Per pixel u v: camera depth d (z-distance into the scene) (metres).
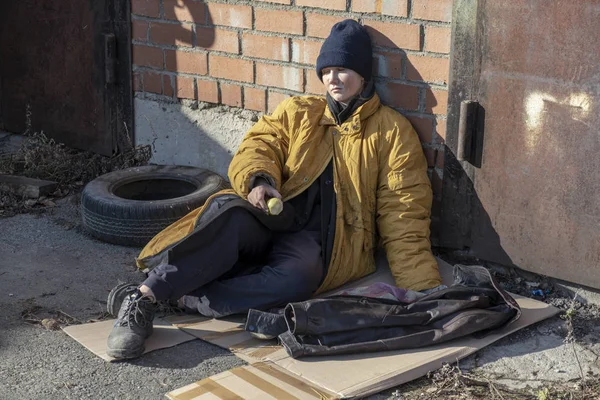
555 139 3.95
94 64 5.70
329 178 4.20
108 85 5.67
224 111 5.17
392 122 4.25
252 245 4.01
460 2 4.07
